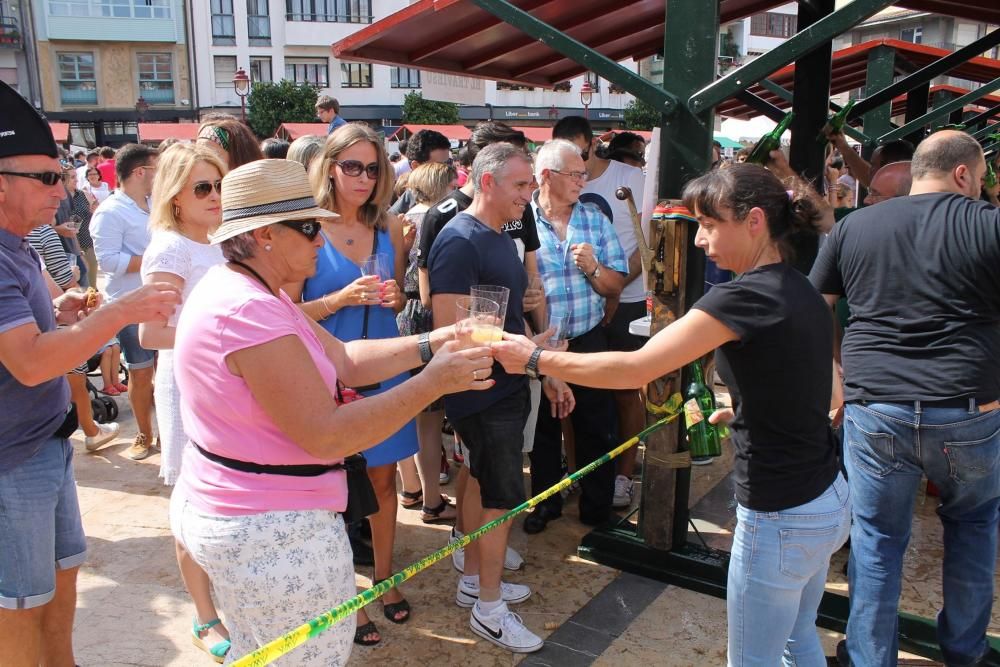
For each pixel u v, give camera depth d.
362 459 2.05
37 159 2.12
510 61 5.98
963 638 2.67
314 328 2.26
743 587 2.16
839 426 3.11
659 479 3.48
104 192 12.33
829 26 2.70
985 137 9.25
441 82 7.10
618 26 5.35
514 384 2.98
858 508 2.63
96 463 5.02
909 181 3.55
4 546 2.19
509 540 3.96
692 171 3.10
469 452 3.04
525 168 3.01
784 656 2.41
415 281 4.11
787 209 2.10
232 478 1.83
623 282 4.05
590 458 4.02
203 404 1.82
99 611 3.32
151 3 33.66
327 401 1.79
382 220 3.39
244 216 1.85
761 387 2.03
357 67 35.97
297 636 1.73
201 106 34.88
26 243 2.26
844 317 3.57
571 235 3.89
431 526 4.12
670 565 3.53
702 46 3.01
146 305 2.15
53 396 2.27
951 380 2.42
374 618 3.26
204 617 3.00
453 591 3.47
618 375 2.21
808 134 4.86
